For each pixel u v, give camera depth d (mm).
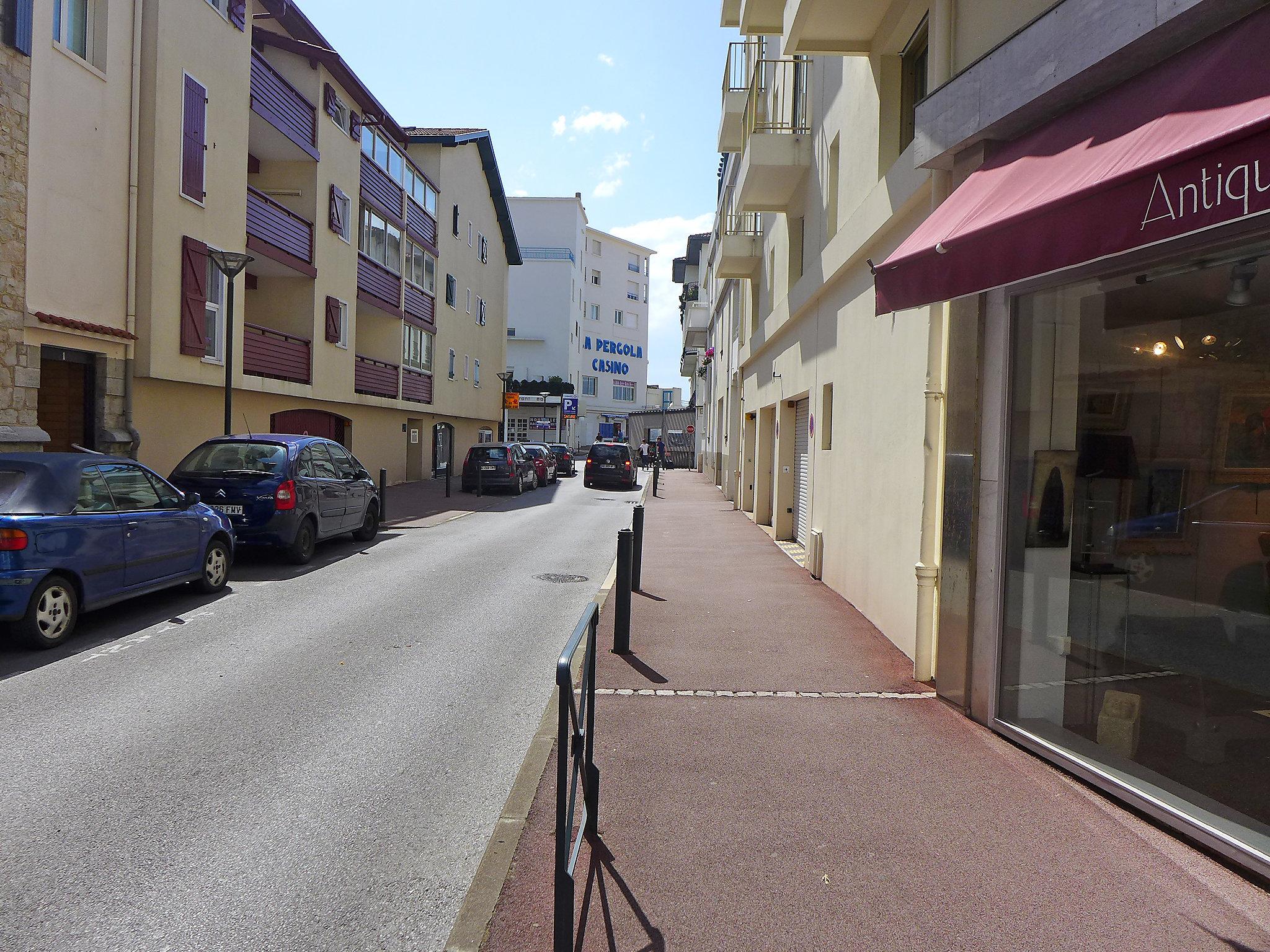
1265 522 3416
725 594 9352
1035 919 2934
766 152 11836
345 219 21469
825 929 2873
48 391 11797
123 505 7586
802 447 13430
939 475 5820
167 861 3436
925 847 3465
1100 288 4215
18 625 6469
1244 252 3451
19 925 2967
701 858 3369
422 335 29188
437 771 4418
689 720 5074
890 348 7121
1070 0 4113
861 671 6176
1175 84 3510
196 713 5266
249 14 15906
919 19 6957
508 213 40219
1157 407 3932
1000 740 4734
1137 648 4035
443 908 3133
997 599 4840
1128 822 3701
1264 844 3322
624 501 24484
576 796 3080
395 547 13406
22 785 4156
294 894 3203
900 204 6625
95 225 11914
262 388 16953
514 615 8336
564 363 69625
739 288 23406
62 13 11336
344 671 6250
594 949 2750
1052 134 4309
